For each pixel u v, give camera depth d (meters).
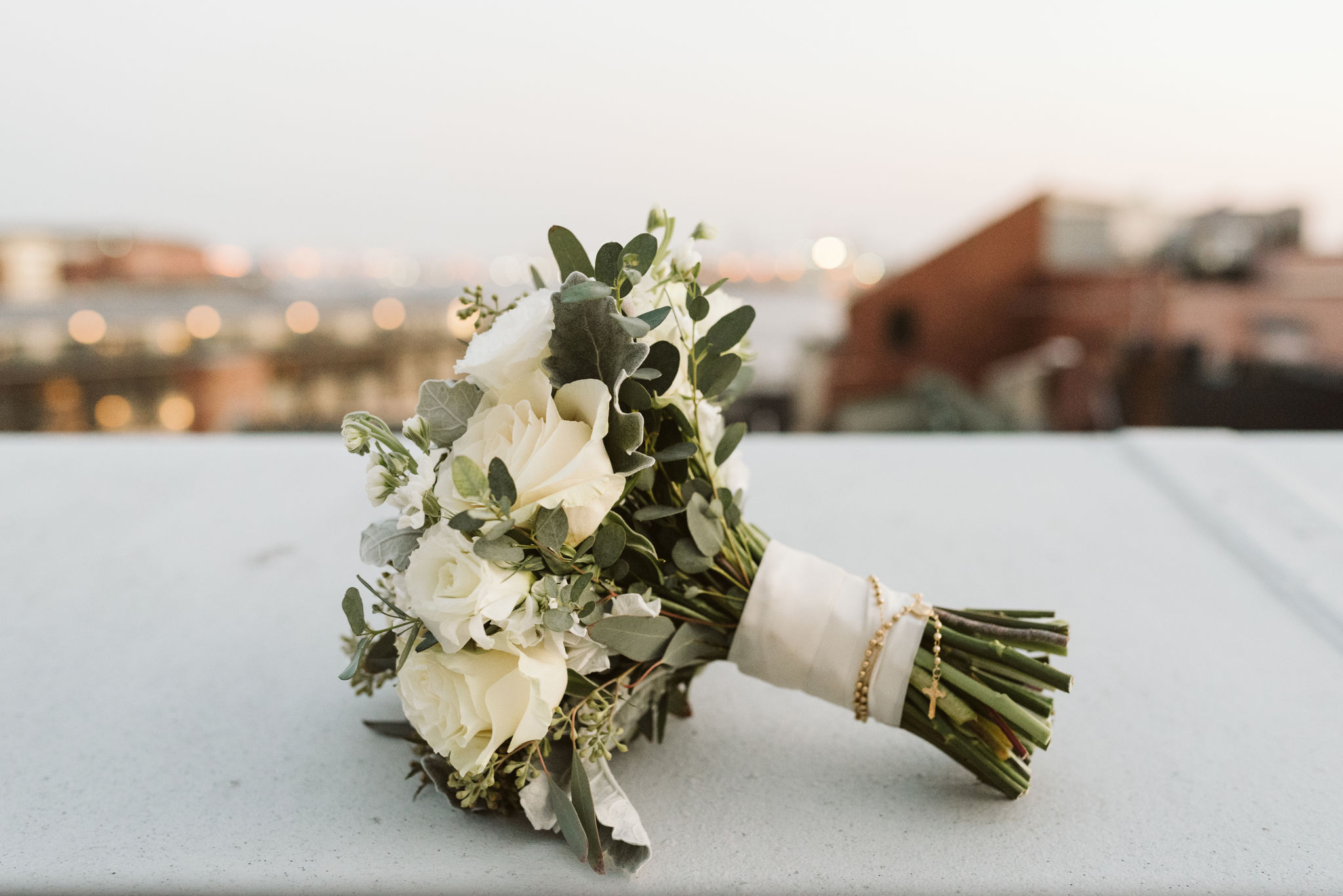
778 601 0.79
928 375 5.09
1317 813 0.77
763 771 0.86
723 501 0.78
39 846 0.74
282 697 1.03
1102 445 2.07
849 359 6.75
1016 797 0.79
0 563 1.48
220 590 1.36
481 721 0.65
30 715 0.99
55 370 17.20
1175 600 1.28
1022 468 1.92
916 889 0.67
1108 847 0.72
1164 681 1.04
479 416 0.69
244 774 0.86
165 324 18.09
